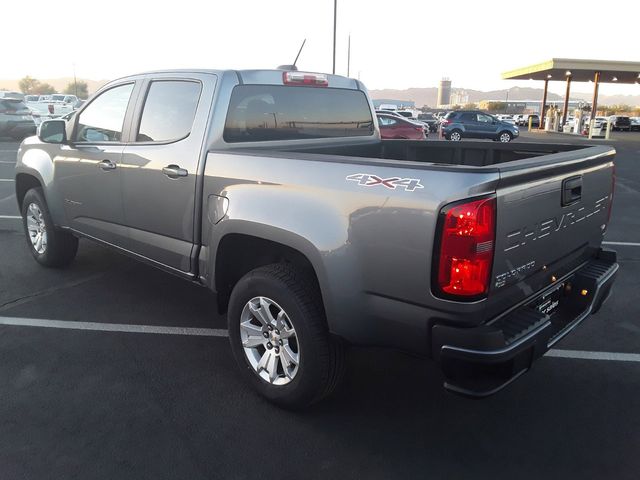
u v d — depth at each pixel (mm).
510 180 2570
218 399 3549
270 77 4043
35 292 5297
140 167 4113
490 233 2518
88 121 4777
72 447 3055
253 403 3512
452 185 2516
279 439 3164
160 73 4156
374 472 2914
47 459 2953
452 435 3236
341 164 2939
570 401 3602
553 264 3172
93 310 4910
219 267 3633
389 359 4141
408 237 2646
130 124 4309
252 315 3525
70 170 4914
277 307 3322
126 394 3584
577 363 4102
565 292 3486
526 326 2756
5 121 21484
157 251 4141
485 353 2568
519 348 2631
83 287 5449
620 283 5871
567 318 3334
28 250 6672
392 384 3789
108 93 4633
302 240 3008
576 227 3303
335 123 4625
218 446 3090
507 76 43344
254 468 2922
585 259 3670
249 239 3475
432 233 2566
